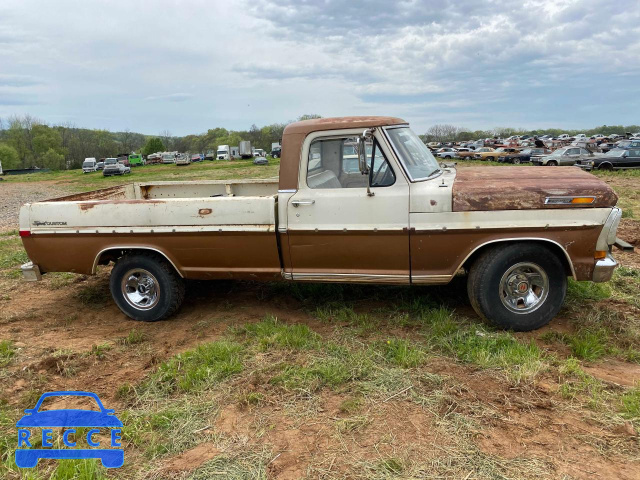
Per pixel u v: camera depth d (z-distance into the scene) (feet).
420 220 13.92
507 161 111.96
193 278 16.53
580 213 13.34
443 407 10.69
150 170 176.35
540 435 9.70
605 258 13.70
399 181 14.16
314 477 8.79
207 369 12.72
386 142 14.24
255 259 15.62
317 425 10.34
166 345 14.96
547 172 15.34
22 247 31.30
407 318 15.40
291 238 15.05
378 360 12.94
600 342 13.60
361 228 14.33
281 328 15.03
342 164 15.52
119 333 16.33
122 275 16.90
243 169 146.82
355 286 18.66
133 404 11.55
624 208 37.70
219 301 18.61
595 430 9.78
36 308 19.20
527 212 13.42
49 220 16.72
